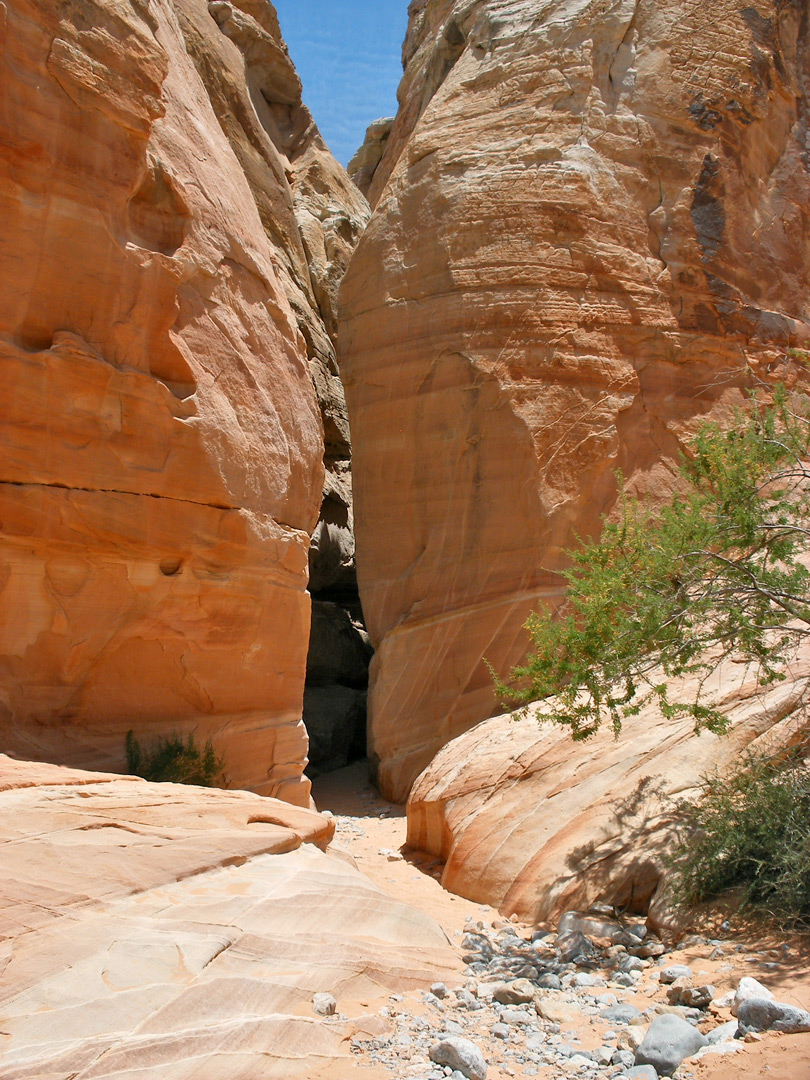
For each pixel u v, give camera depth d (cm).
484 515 1203
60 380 642
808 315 1403
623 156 1298
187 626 747
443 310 1254
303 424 905
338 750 1416
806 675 638
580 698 764
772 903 477
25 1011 305
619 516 1188
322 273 1691
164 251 744
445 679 1199
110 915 373
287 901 430
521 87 1338
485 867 660
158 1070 295
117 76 680
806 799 505
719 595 573
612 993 429
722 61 1373
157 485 704
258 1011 342
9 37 611
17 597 631
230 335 802
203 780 723
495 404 1203
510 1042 369
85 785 529
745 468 618
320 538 1560
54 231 646
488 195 1265
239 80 1470
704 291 1292
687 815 590
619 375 1217
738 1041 340
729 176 1350
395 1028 367
